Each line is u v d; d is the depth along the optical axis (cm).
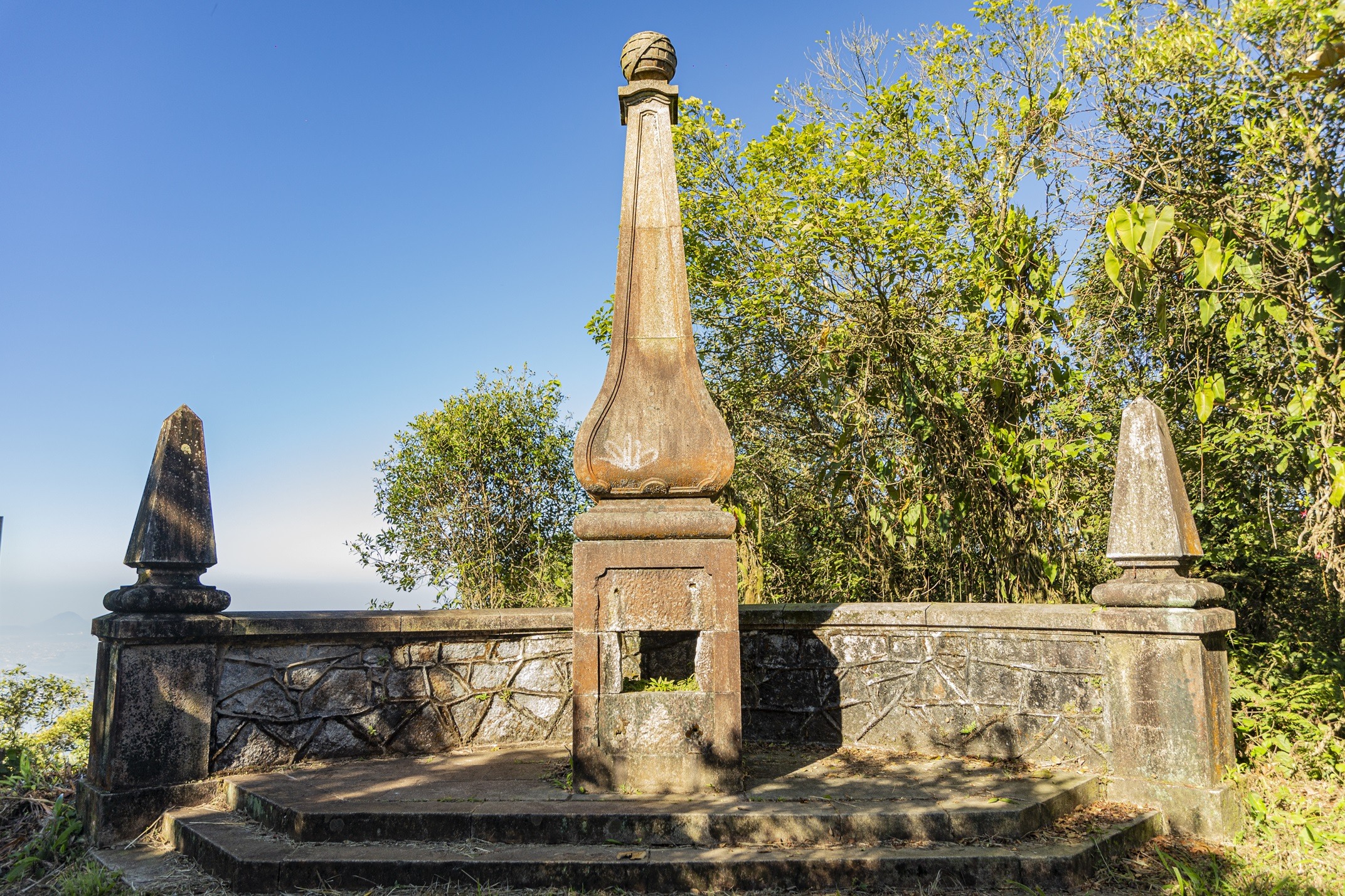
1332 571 525
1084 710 465
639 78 498
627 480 452
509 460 1222
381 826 390
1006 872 358
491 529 1195
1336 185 479
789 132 819
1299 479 571
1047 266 620
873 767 481
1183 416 636
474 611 563
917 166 759
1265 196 509
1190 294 576
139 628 447
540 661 563
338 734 511
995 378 616
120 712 444
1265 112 566
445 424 1207
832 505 797
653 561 438
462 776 465
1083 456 635
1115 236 454
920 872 358
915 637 529
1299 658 537
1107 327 614
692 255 943
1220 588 448
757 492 891
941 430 670
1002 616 490
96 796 437
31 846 431
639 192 486
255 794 430
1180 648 429
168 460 478
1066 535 656
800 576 938
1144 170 585
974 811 387
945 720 512
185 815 438
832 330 751
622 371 467
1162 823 422
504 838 387
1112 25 614
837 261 753
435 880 359
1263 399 567
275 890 361
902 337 677
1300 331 505
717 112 934
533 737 554
